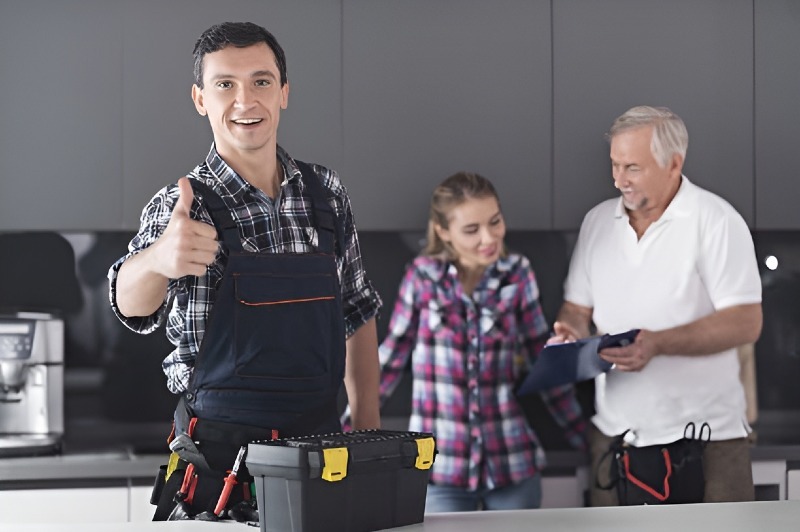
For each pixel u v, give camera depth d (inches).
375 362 104.5
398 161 150.6
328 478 70.6
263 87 92.6
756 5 153.5
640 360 132.9
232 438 88.4
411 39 150.5
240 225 92.6
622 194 139.3
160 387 161.9
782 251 164.4
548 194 151.9
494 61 151.4
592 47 152.2
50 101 146.7
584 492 146.3
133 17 147.4
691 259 135.9
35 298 160.2
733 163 153.4
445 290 144.4
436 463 142.8
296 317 90.0
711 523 77.1
